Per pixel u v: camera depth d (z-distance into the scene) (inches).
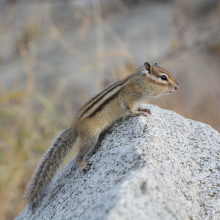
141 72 374.0
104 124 333.7
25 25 879.7
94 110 332.8
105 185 234.8
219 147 287.0
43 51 880.9
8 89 784.9
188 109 721.0
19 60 854.5
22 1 933.2
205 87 791.7
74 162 331.0
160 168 238.8
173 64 828.0
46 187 324.2
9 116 571.8
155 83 372.8
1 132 548.1
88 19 770.2
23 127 565.9
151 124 295.0
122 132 302.2
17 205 507.8
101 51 657.6
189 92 776.3
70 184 285.0
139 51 891.4
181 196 225.5
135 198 189.9
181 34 829.2
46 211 264.8
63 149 340.8
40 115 613.9
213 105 745.0
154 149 255.4
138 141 263.0
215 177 256.5
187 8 1075.3
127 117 334.6
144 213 182.4
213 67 856.3
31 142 560.7
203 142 291.1
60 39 724.7
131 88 364.2
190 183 246.2
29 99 601.3
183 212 211.5
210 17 1026.1
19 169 520.7
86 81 808.3
